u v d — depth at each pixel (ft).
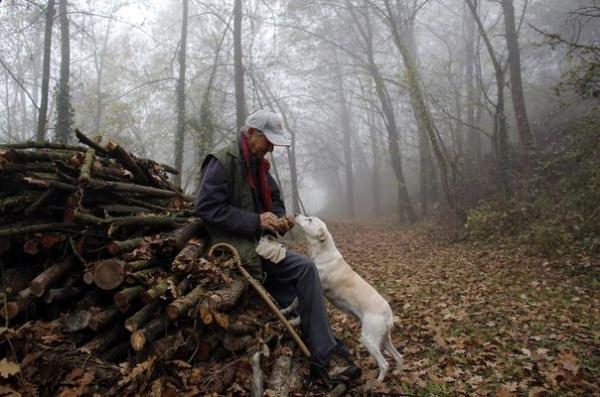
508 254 31.37
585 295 20.77
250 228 10.87
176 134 60.03
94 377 8.88
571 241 29.25
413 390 12.19
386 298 23.11
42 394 8.77
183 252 10.77
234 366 10.28
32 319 9.90
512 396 11.69
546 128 55.11
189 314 9.77
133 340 8.84
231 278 10.93
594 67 29.43
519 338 16.15
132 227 11.51
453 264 31.35
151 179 15.10
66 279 10.29
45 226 10.37
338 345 11.59
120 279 9.48
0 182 10.66
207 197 10.76
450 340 15.98
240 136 11.48
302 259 11.32
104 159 13.48
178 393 9.24
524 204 37.68
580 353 14.44
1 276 10.37
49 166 11.17
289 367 10.69
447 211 53.21
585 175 34.32
